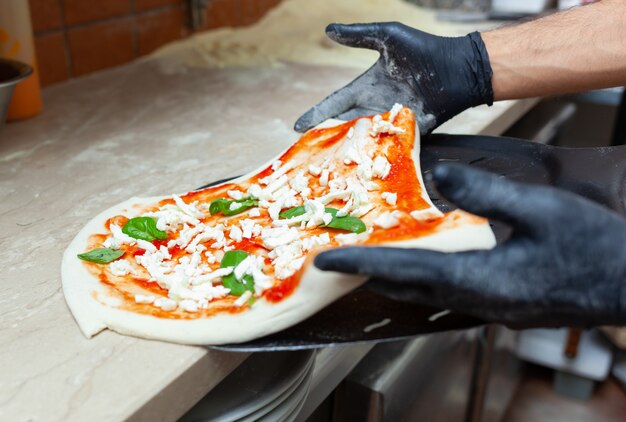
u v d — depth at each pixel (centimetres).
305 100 126
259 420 61
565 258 48
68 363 52
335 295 53
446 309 53
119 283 60
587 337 159
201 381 54
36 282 64
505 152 84
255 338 53
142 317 55
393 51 88
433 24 183
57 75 135
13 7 106
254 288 58
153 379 50
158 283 60
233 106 122
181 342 54
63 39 134
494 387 144
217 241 66
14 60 105
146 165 95
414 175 74
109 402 48
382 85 92
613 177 72
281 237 64
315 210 67
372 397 88
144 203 75
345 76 142
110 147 102
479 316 51
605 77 86
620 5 88
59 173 91
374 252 49
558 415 162
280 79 140
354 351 85
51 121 113
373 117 82
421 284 50
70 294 59
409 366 94
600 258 48
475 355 125
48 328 56
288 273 58
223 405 59
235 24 182
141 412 48
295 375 64
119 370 51
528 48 88
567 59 86
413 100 91
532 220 49
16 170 92
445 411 117
